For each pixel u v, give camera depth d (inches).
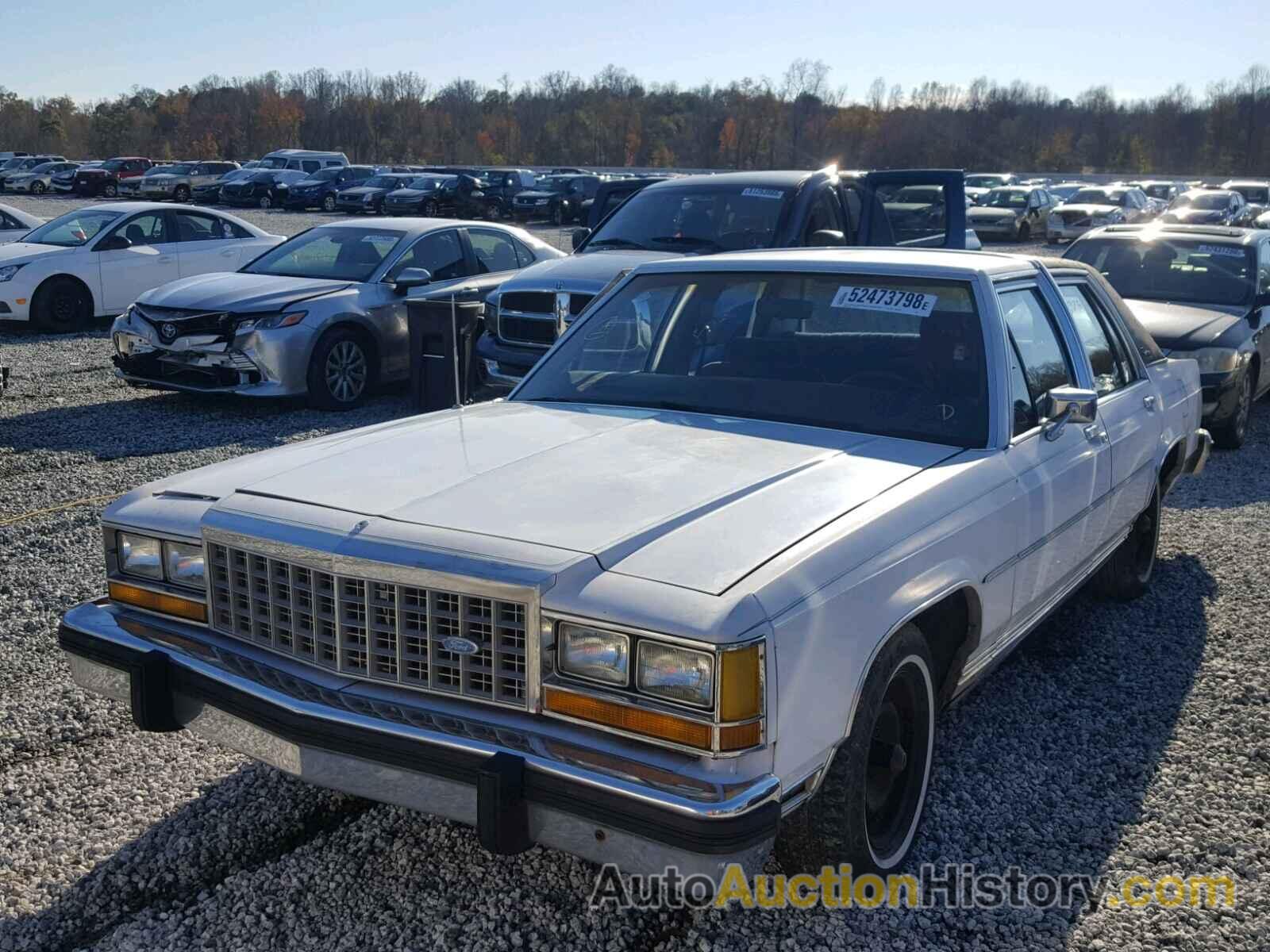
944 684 132.1
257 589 110.9
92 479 282.7
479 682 100.4
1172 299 366.0
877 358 146.6
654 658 92.3
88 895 116.6
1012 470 134.4
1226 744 152.5
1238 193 1494.8
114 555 123.2
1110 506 170.7
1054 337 163.8
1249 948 109.9
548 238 1203.2
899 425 138.7
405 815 132.3
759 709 91.6
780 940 109.8
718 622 90.0
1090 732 156.1
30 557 222.2
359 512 109.7
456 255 417.7
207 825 130.0
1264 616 200.8
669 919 113.1
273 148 4424.2
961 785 140.8
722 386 149.4
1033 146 4330.7
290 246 421.4
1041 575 145.7
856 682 103.1
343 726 100.4
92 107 4717.0
